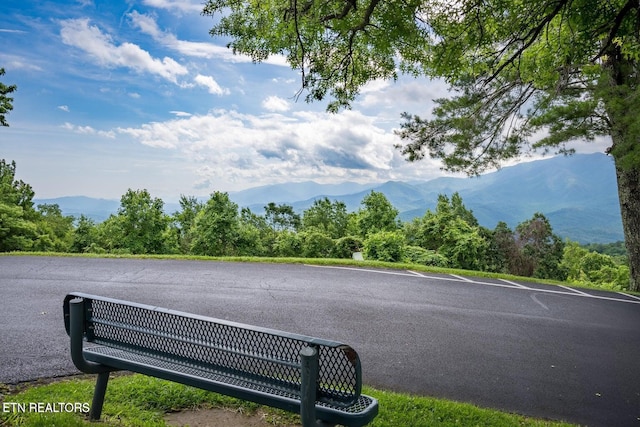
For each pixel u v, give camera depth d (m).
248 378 2.87
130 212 35.50
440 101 14.03
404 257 18.52
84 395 4.12
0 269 11.34
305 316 8.12
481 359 6.59
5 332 6.31
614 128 11.02
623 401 5.56
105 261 13.12
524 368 6.38
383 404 4.50
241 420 3.93
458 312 9.11
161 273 11.48
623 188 15.74
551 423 4.66
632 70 12.12
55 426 2.99
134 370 3.12
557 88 11.97
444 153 13.81
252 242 32.97
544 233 48.59
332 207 69.94
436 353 6.69
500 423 4.40
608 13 6.64
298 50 7.17
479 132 13.35
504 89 13.44
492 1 6.28
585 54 7.88
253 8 6.51
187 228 48.41
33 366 5.11
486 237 43.47
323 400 2.58
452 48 6.83
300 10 6.09
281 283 10.84
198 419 3.89
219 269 12.38
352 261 14.39
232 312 8.14
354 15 6.23
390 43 6.39
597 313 9.95
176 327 3.12
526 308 9.91
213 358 3.02
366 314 8.49
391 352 6.59
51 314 7.37
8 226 29.27
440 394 5.32
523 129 13.52
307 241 37.81
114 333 3.45
